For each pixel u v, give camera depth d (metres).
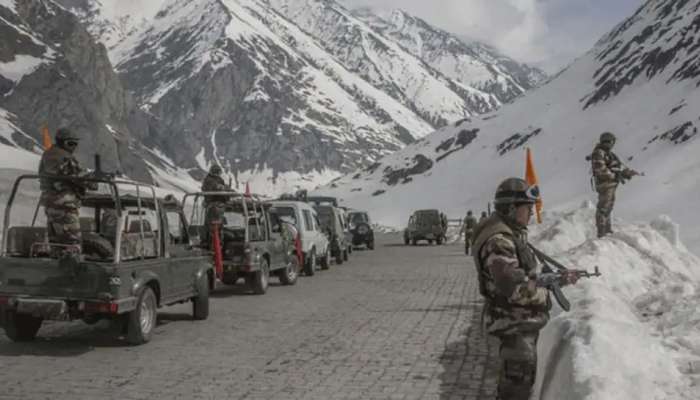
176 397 6.83
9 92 146.38
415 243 47.88
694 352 6.36
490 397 6.79
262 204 16.91
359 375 7.75
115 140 158.88
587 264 13.38
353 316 12.41
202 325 11.43
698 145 154.75
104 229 10.74
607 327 5.65
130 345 9.62
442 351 9.09
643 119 192.75
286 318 12.20
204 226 15.41
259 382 7.44
